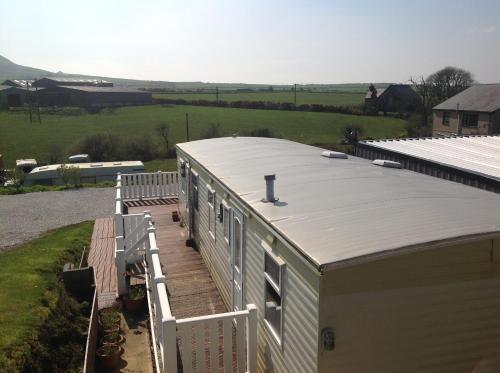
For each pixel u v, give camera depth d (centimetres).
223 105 7388
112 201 2098
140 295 912
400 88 6488
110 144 3422
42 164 3062
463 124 3925
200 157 1102
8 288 931
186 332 571
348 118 5716
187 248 1172
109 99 7669
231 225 766
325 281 425
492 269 474
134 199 1681
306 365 468
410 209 542
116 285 1022
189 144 1389
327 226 501
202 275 996
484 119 3700
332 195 623
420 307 459
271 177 625
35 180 2497
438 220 502
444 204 567
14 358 678
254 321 591
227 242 812
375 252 421
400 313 453
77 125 5200
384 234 462
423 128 4709
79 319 858
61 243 1343
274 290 572
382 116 5938
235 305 769
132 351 779
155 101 8044
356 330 443
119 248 971
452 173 1150
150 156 3462
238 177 811
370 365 455
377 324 448
